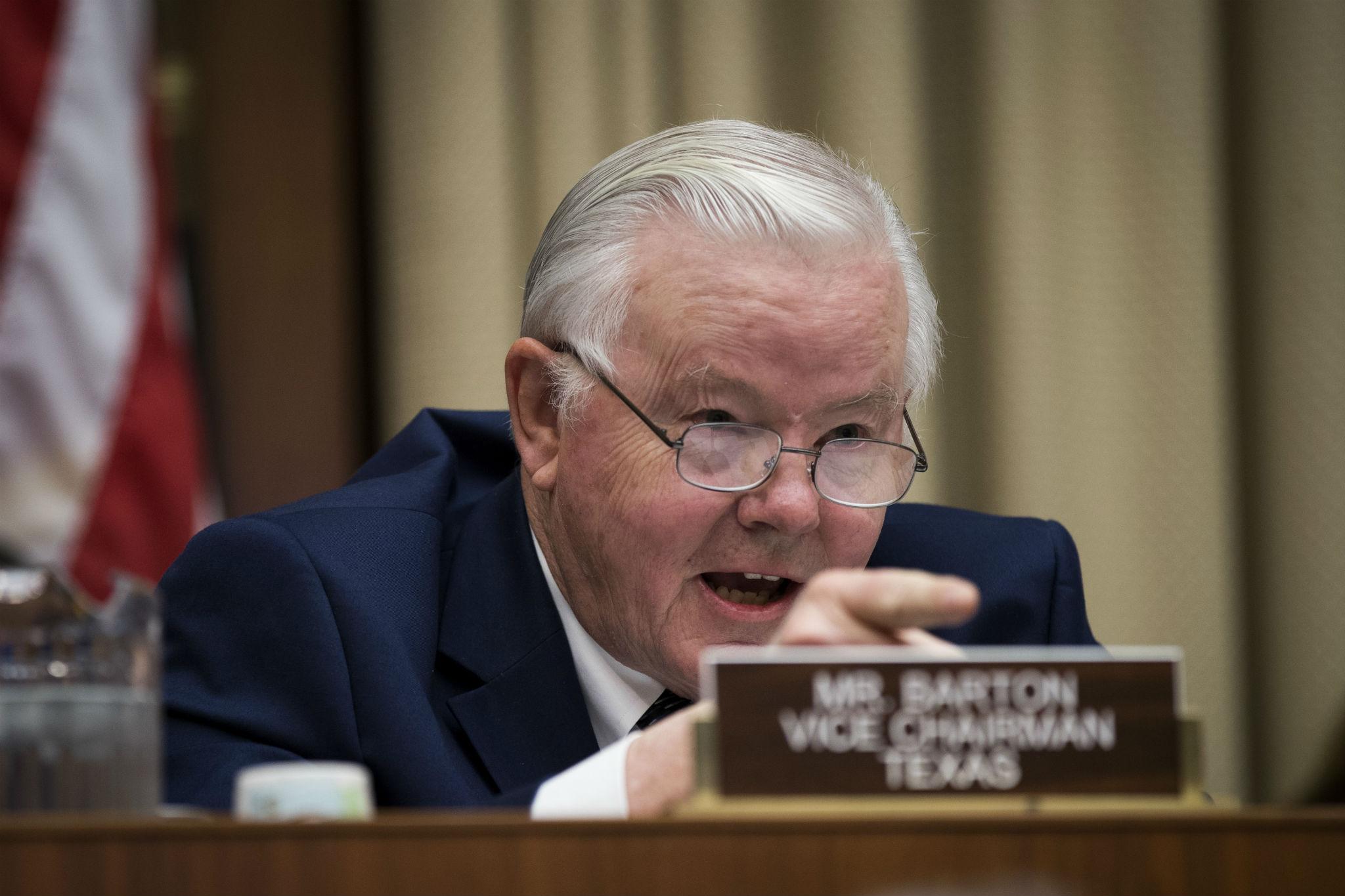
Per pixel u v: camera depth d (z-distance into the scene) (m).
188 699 5.86
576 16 13.29
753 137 6.28
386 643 5.99
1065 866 3.12
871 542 6.07
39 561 10.55
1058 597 7.55
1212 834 3.13
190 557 6.20
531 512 6.62
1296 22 13.81
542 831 3.07
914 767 3.34
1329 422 13.57
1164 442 13.60
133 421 10.80
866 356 5.85
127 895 3.01
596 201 6.22
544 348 6.29
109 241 10.91
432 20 13.15
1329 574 13.45
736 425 5.84
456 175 13.05
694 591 6.03
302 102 12.89
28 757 3.46
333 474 12.70
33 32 10.90
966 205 13.74
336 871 3.04
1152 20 13.85
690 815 3.21
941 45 13.79
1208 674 13.48
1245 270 13.80
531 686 6.21
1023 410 13.59
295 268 12.77
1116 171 13.79
